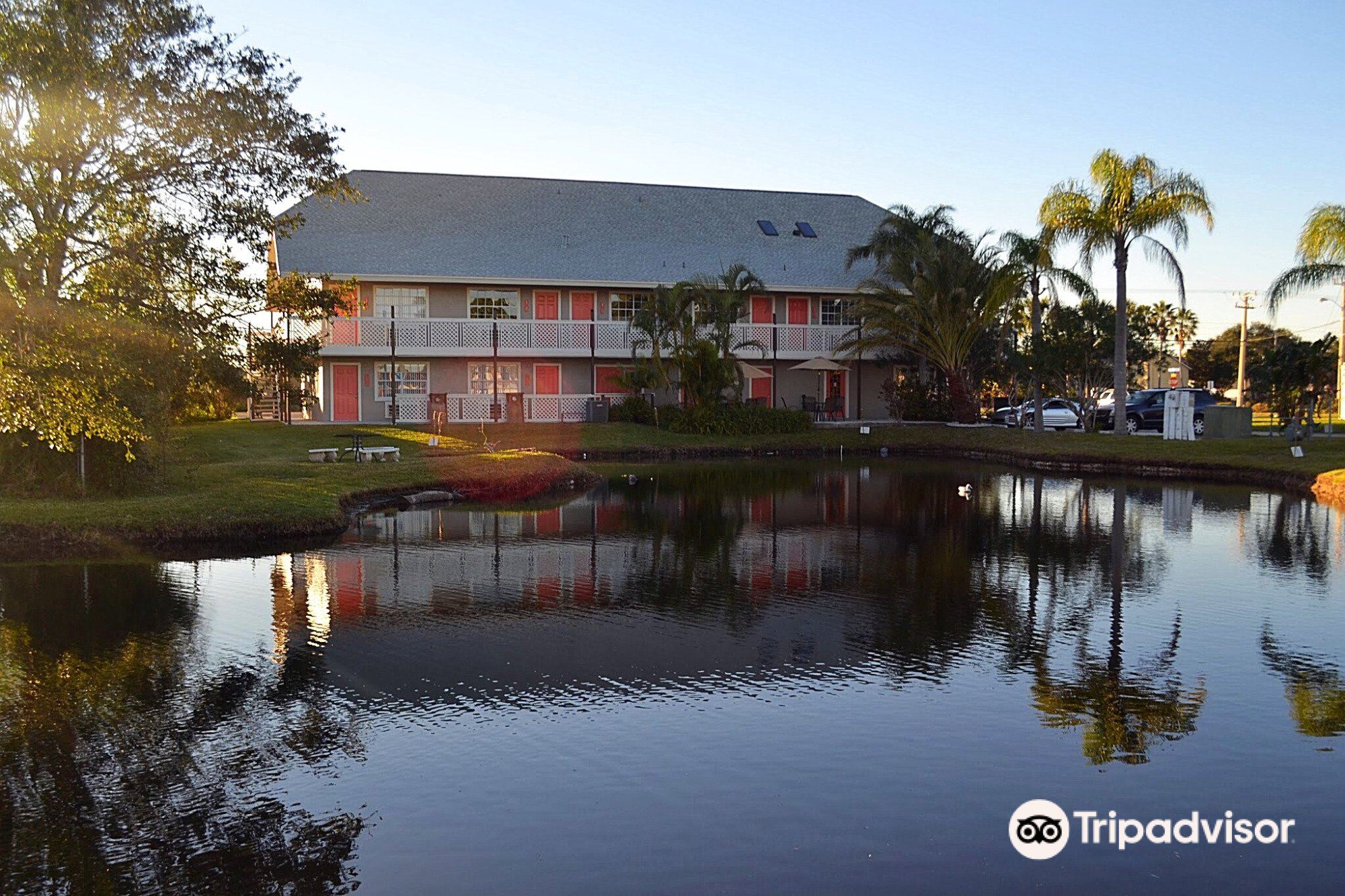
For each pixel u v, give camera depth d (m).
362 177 42.09
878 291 39.91
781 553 15.38
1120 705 8.34
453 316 38.25
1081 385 39.09
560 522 18.73
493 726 7.89
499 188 43.91
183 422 36.75
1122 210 31.89
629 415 38.38
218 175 19.31
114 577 13.33
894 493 23.59
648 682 8.94
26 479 18.25
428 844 6.04
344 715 8.11
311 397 22.95
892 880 5.65
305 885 5.59
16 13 16.78
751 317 42.78
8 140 16.56
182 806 6.52
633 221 44.09
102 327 16.77
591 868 5.77
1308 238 28.25
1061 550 15.70
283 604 11.87
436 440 31.20
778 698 8.52
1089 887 5.60
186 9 18.66
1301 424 34.72
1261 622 11.04
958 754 7.33
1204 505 21.27
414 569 14.07
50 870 5.73
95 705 8.32
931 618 11.27
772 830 6.20
